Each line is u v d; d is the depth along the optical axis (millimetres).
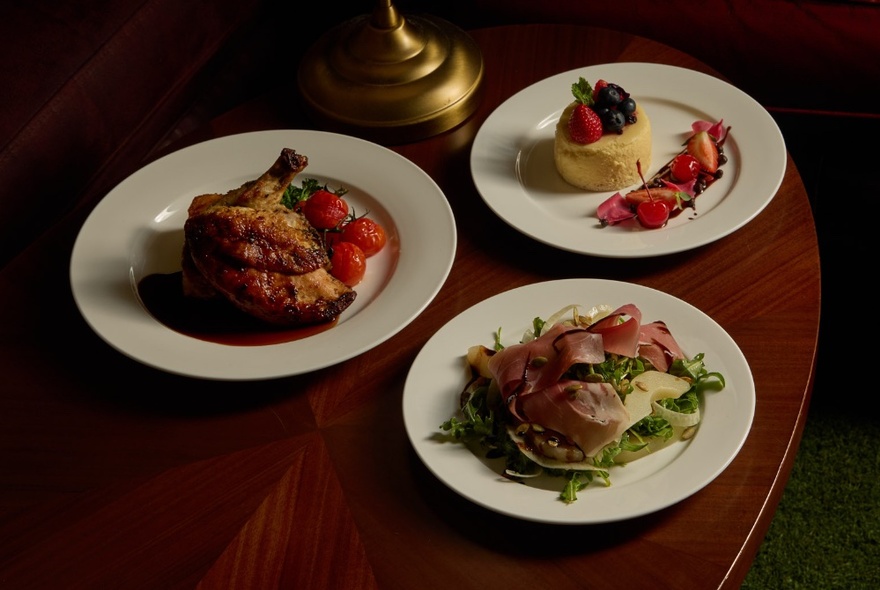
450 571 1061
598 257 1465
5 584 1101
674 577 1028
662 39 2113
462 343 1286
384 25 1726
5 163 1854
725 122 1685
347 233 1515
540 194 1636
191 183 1645
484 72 1820
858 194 2191
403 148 1721
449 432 1178
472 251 1493
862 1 1953
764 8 2018
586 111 1589
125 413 1289
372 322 1355
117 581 1090
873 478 2018
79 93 1973
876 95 2031
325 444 1217
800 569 1917
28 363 1375
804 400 1205
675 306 1282
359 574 1067
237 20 2381
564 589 1031
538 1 2137
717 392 1180
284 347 1344
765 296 1353
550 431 1123
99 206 1601
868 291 2281
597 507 1065
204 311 1442
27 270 1532
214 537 1121
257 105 1835
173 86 2234
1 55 1919
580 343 1129
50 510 1175
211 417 1272
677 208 1562
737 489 1110
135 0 2078
